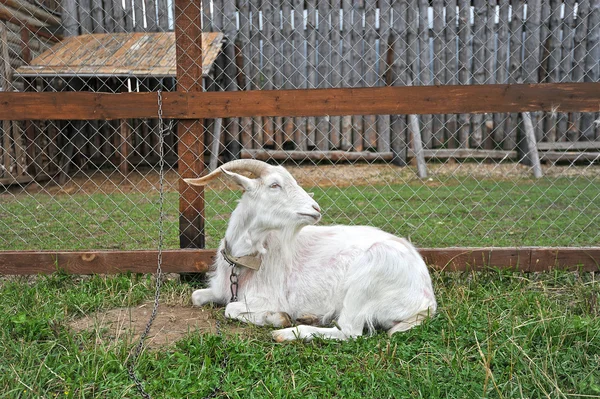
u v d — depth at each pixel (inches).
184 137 108.4
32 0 246.7
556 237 140.6
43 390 69.9
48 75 221.1
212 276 103.4
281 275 92.0
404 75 271.7
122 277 108.7
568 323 84.6
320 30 269.1
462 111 104.6
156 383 70.6
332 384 71.0
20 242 140.9
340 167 270.5
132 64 224.2
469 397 67.5
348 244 91.4
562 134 278.5
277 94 104.5
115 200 204.2
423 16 264.5
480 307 95.0
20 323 85.1
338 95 104.3
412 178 247.8
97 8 269.9
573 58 268.2
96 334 83.7
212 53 235.6
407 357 77.9
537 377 70.7
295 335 84.0
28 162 245.0
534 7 263.3
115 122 275.3
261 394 69.4
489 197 201.2
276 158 277.7
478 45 265.7
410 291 87.6
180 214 111.2
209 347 78.7
